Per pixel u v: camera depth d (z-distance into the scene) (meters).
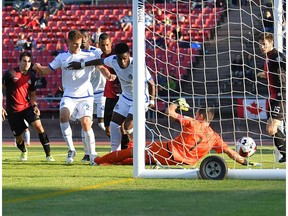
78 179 18.17
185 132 20.97
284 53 25.72
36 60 62.03
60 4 67.50
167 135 47.56
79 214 12.16
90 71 24.64
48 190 15.65
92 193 15.07
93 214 12.15
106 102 27.16
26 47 62.88
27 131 37.69
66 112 24.36
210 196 14.43
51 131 53.22
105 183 17.09
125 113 24.41
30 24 66.56
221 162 17.67
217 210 12.53
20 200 13.94
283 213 12.18
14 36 65.25
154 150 21.08
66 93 24.58
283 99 23.64
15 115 26.06
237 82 49.84
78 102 24.53
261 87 48.81
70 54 24.16
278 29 25.08
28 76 25.78
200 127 21.02
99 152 34.34
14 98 25.88
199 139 20.92
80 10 67.19
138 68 18.52
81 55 24.20
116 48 23.33
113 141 24.78
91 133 24.11
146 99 22.27
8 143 47.09
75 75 24.36
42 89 56.38
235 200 13.80
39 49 62.88
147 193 15.02
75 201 13.78
